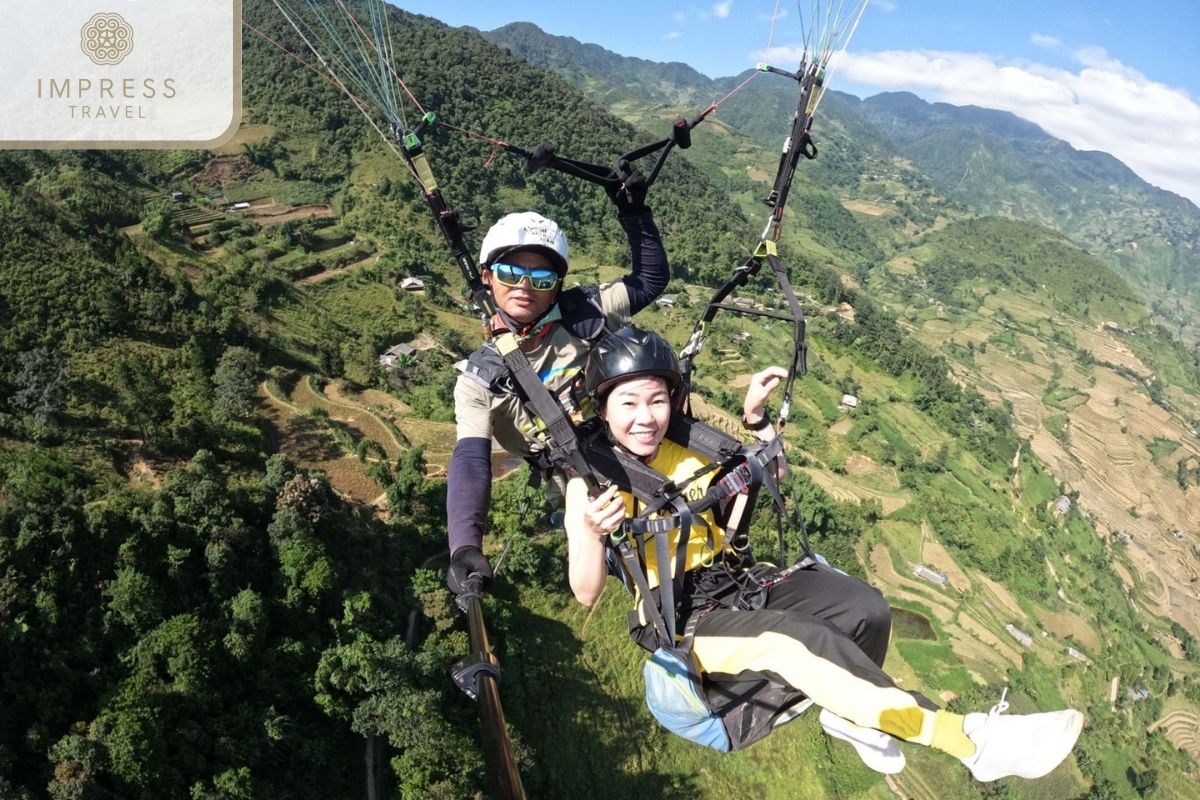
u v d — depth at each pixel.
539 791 31.30
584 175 4.83
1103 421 148.38
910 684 59.50
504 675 33.97
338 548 35.56
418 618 36.03
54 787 23.83
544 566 39.16
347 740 30.73
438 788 28.11
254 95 131.62
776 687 3.66
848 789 38.22
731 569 4.03
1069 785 56.78
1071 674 68.19
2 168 82.75
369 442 49.84
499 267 4.16
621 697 36.81
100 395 45.53
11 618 26.72
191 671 27.55
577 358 4.42
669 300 113.62
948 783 46.53
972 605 70.69
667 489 3.72
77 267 57.47
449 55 156.25
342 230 106.44
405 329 81.94
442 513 43.06
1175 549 115.69
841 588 3.83
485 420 4.24
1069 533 100.00
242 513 34.03
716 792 35.47
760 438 4.36
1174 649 90.31
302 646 30.95
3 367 45.16
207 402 49.91
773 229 4.48
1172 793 63.53
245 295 73.94
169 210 90.50
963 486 92.00
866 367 118.38
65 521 29.22
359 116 130.25
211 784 26.20
